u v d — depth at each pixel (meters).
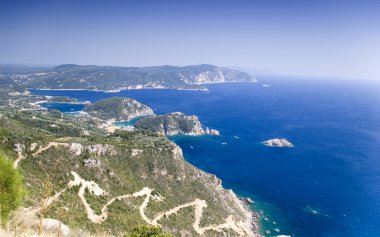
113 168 185.62
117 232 133.88
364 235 174.25
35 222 35.00
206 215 185.75
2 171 42.69
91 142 196.12
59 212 30.55
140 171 194.62
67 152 173.38
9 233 29.56
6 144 157.88
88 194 157.00
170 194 192.12
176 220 172.00
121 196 170.75
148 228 42.56
